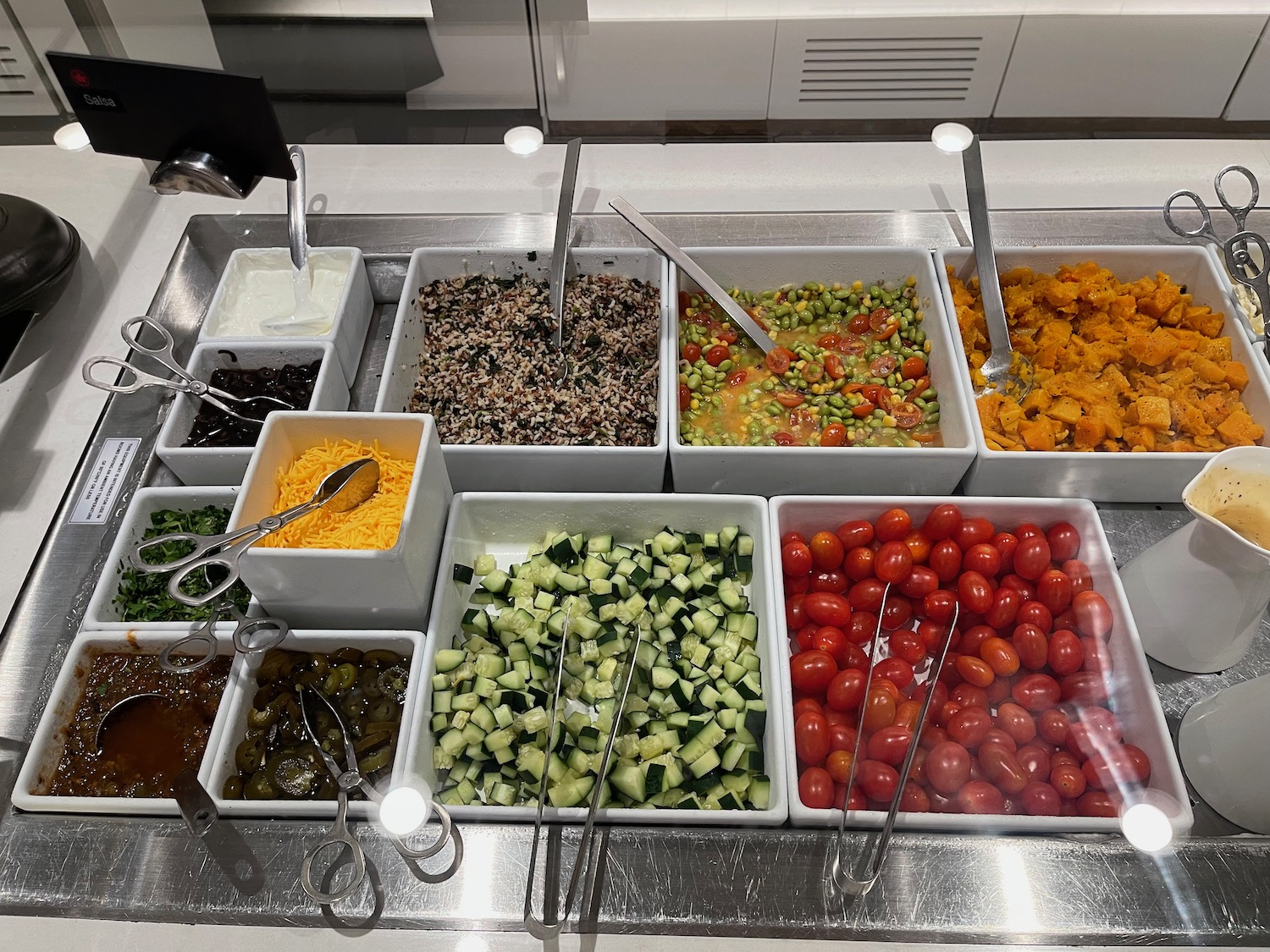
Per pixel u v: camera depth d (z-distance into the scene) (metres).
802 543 1.33
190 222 1.76
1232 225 1.67
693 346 1.61
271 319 1.60
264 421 1.35
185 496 1.36
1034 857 1.06
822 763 1.15
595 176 1.78
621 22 1.64
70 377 1.60
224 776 1.12
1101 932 1.02
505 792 1.14
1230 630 1.18
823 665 1.20
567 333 1.61
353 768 1.10
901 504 1.33
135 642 1.21
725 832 1.08
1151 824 1.06
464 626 1.30
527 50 1.71
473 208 1.73
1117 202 1.71
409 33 1.69
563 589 1.33
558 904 1.05
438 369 1.60
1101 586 1.26
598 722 1.20
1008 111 1.79
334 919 1.04
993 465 1.38
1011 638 1.25
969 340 1.56
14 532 1.42
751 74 1.75
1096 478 1.40
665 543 1.35
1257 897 1.03
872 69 1.67
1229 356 1.50
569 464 1.41
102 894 1.05
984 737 1.15
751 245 1.67
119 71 1.29
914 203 1.73
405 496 1.25
